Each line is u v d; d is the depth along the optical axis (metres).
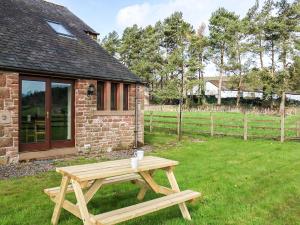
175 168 7.89
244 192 5.92
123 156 10.11
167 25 48.97
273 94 41.56
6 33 9.67
